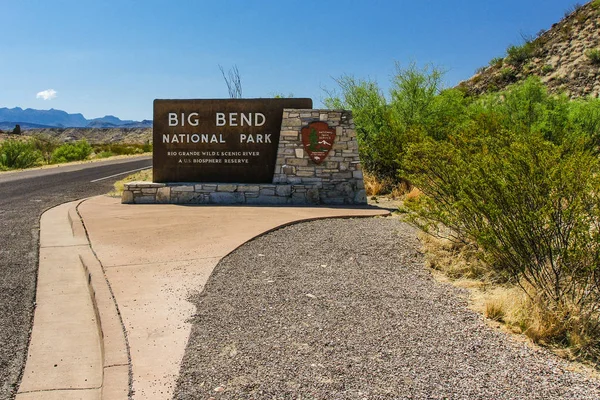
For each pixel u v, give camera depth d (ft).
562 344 14.08
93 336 15.69
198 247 24.86
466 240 22.97
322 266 21.42
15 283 20.39
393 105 58.49
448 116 56.59
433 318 15.69
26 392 12.21
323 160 41.91
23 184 59.62
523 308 15.65
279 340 13.93
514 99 64.69
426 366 12.44
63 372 13.29
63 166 99.09
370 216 34.14
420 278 19.93
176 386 11.47
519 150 17.87
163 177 44.06
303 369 12.22
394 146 50.80
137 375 11.99
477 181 17.99
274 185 41.63
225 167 43.70
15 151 103.50
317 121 41.91
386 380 11.70
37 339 15.34
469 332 14.66
